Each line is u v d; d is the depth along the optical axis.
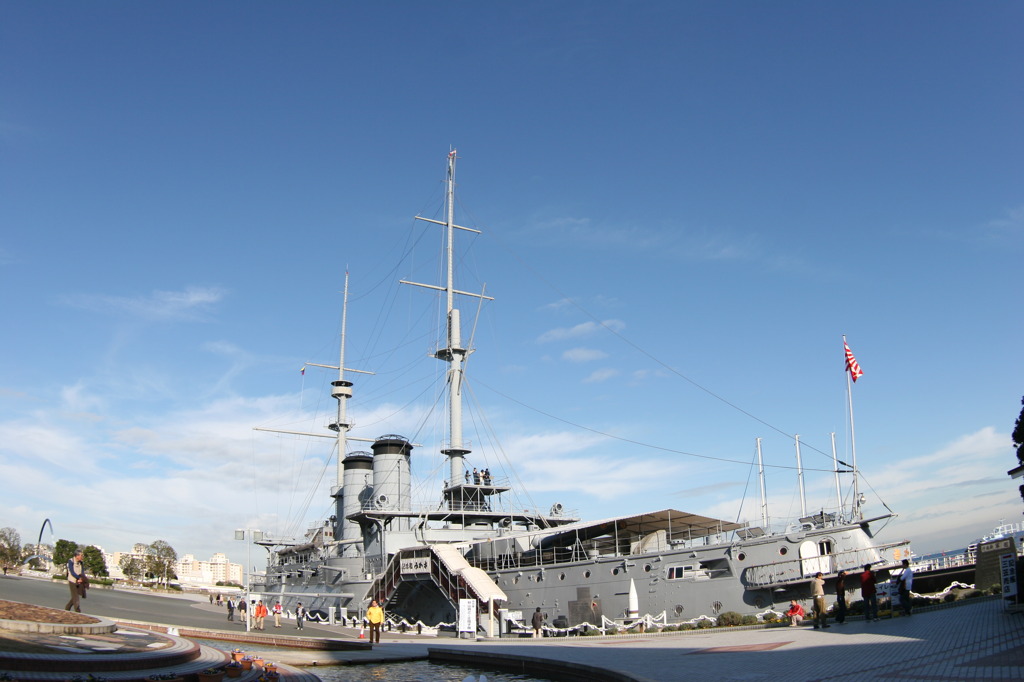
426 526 58.50
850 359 43.62
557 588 47.06
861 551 37.38
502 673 26.59
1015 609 23.50
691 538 51.44
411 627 51.09
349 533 68.50
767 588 38.44
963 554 44.88
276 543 77.94
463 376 64.88
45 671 17.64
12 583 61.31
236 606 58.84
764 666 19.73
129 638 26.16
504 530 59.72
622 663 22.86
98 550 107.25
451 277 66.88
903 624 26.62
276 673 22.94
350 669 28.78
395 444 62.38
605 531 51.53
